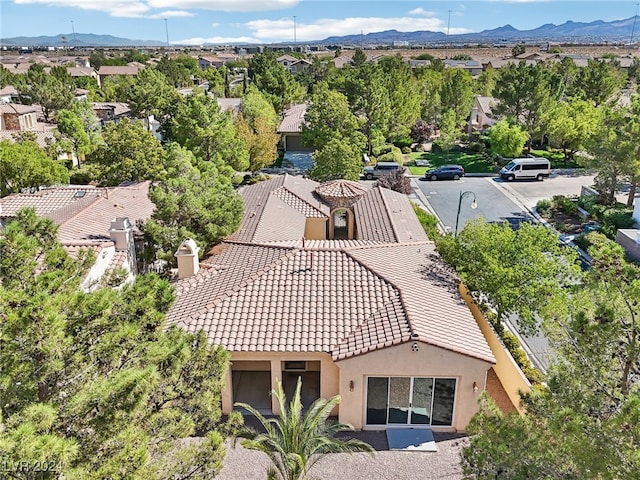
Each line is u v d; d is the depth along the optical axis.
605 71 70.31
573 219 41.62
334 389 18.59
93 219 26.23
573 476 9.92
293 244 25.39
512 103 60.34
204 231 25.58
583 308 12.66
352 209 37.25
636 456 8.95
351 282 20.56
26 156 37.72
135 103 70.75
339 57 170.75
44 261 11.17
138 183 35.56
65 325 9.52
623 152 37.62
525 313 20.84
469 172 57.75
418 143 70.69
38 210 29.58
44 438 7.36
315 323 18.73
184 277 22.98
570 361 11.96
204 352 12.80
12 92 90.50
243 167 48.41
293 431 14.73
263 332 18.41
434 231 33.25
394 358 17.34
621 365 11.45
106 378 10.28
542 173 53.84
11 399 8.48
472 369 17.45
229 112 48.28
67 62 172.12
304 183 40.69
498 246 22.12
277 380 18.59
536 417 11.37
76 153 55.06
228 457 16.91
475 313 23.95
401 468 16.53
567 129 56.56
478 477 10.66
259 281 20.62
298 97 87.19
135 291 11.73
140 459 9.42
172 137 50.72
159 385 11.41
